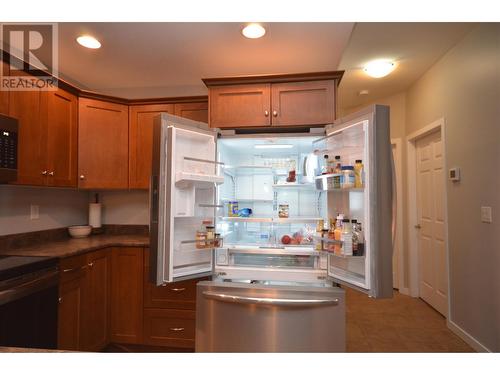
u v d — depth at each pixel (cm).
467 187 221
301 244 187
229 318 166
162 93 281
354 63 269
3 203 196
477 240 209
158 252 145
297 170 212
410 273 328
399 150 344
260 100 190
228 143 197
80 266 191
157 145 149
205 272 173
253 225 222
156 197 147
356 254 144
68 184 220
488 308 198
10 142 163
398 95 346
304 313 158
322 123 184
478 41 207
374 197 133
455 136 237
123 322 217
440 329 248
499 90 186
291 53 216
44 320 159
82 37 193
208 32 187
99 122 238
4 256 170
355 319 271
